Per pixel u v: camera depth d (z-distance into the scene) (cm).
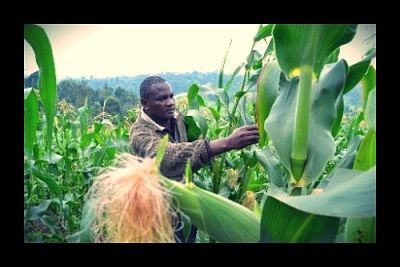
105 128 371
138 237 119
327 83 149
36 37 136
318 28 129
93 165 287
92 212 142
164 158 199
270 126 144
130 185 116
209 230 122
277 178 218
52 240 221
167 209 119
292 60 133
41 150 331
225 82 284
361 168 133
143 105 226
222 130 307
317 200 104
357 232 124
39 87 145
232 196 252
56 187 226
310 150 140
